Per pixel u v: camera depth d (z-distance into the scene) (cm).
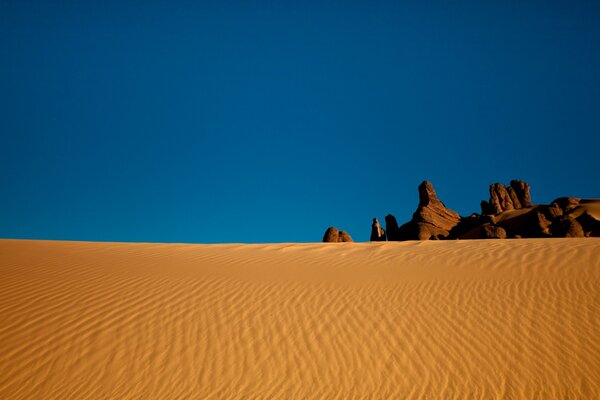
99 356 1290
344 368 1272
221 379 1225
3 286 1680
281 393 1184
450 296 1653
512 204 6184
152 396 1166
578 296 1622
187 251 2331
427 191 5909
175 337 1377
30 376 1216
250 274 1884
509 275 1838
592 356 1319
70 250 2269
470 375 1254
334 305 1584
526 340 1390
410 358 1315
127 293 1645
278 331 1421
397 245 2516
